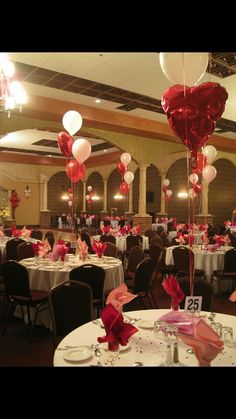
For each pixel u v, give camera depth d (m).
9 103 5.11
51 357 3.62
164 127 10.84
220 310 5.51
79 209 22.41
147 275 4.67
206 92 2.95
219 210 15.92
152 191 17.80
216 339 1.56
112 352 1.85
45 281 4.54
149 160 12.34
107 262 5.15
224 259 6.04
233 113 9.51
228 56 5.82
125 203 18.89
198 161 7.82
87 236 8.54
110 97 8.36
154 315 2.71
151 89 7.75
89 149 6.06
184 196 16.08
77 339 2.18
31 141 14.83
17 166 19.88
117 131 10.45
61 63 6.25
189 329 2.23
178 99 2.99
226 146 12.91
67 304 2.98
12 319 4.95
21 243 7.29
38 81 7.25
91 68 6.50
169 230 13.34
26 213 20.36
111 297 1.94
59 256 5.02
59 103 8.57
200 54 3.18
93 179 21.56
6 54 5.79
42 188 20.47
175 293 2.46
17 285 4.17
